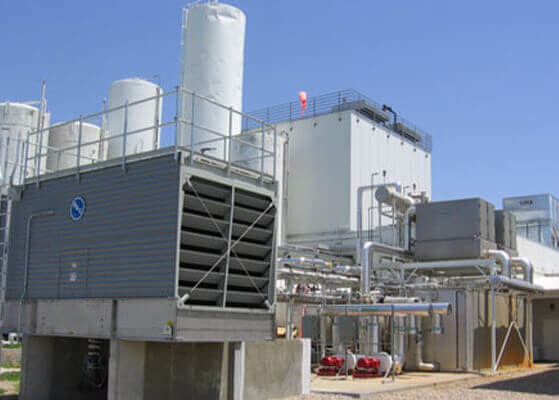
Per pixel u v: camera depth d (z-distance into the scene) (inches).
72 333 629.3
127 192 610.2
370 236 1459.2
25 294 682.8
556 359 1424.7
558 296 1379.2
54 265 662.5
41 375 680.4
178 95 585.0
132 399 587.8
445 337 1036.5
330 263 1071.0
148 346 608.1
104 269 614.9
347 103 1620.3
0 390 731.4
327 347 1131.3
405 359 1009.5
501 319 1128.2
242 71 1288.1
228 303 628.7
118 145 1270.9
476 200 1164.5
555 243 2130.9
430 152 1913.1
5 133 1059.9
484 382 884.6
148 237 584.4
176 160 574.9
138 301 581.3
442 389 794.2
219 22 1246.9
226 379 626.5
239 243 632.4
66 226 660.1
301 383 715.4
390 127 1780.3
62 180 674.8
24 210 707.4
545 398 708.0
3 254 711.7
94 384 708.7
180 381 632.4
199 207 595.2
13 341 1059.9
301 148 1621.6
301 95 1663.4
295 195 1609.3
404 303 943.0
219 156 1203.9
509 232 1302.9
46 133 1136.8
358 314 933.2
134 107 1280.8
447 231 1184.2
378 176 1644.9
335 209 1545.3
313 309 1283.2
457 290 1042.1
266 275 668.1
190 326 567.8
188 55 1252.5
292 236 1595.7
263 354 673.0
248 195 648.4
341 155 1558.8
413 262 1224.8
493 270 1043.9
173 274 558.6
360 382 839.7
